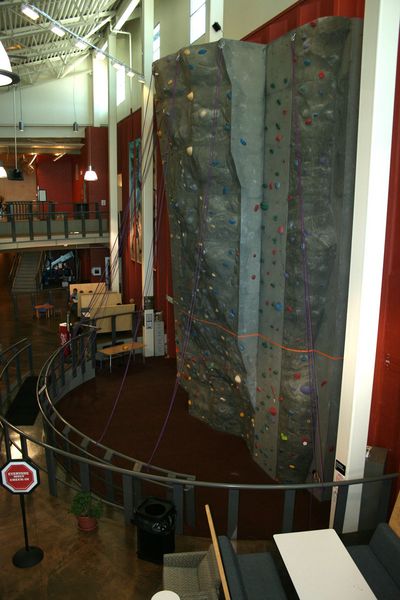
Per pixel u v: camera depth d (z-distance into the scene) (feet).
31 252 72.95
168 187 27.07
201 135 22.77
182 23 37.70
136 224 47.67
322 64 18.06
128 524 16.56
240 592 9.91
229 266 23.57
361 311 15.58
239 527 19.35
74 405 31.53
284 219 21.08
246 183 22.13
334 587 10.91
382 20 14.12
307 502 21.06
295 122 19.52
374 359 16.08
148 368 38.60
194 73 22.21
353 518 16.52
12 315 55.77
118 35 55.31
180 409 30.94
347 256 19.01
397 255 16.69
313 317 20.21
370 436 18.11
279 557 14.87
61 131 61.21
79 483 19.71
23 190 99.35
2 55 11.89
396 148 16.30
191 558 12.71
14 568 14.44
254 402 24.38
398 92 16.08
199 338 27.68
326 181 18.90
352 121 17.95
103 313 44.55
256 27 24.17
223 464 24.43
